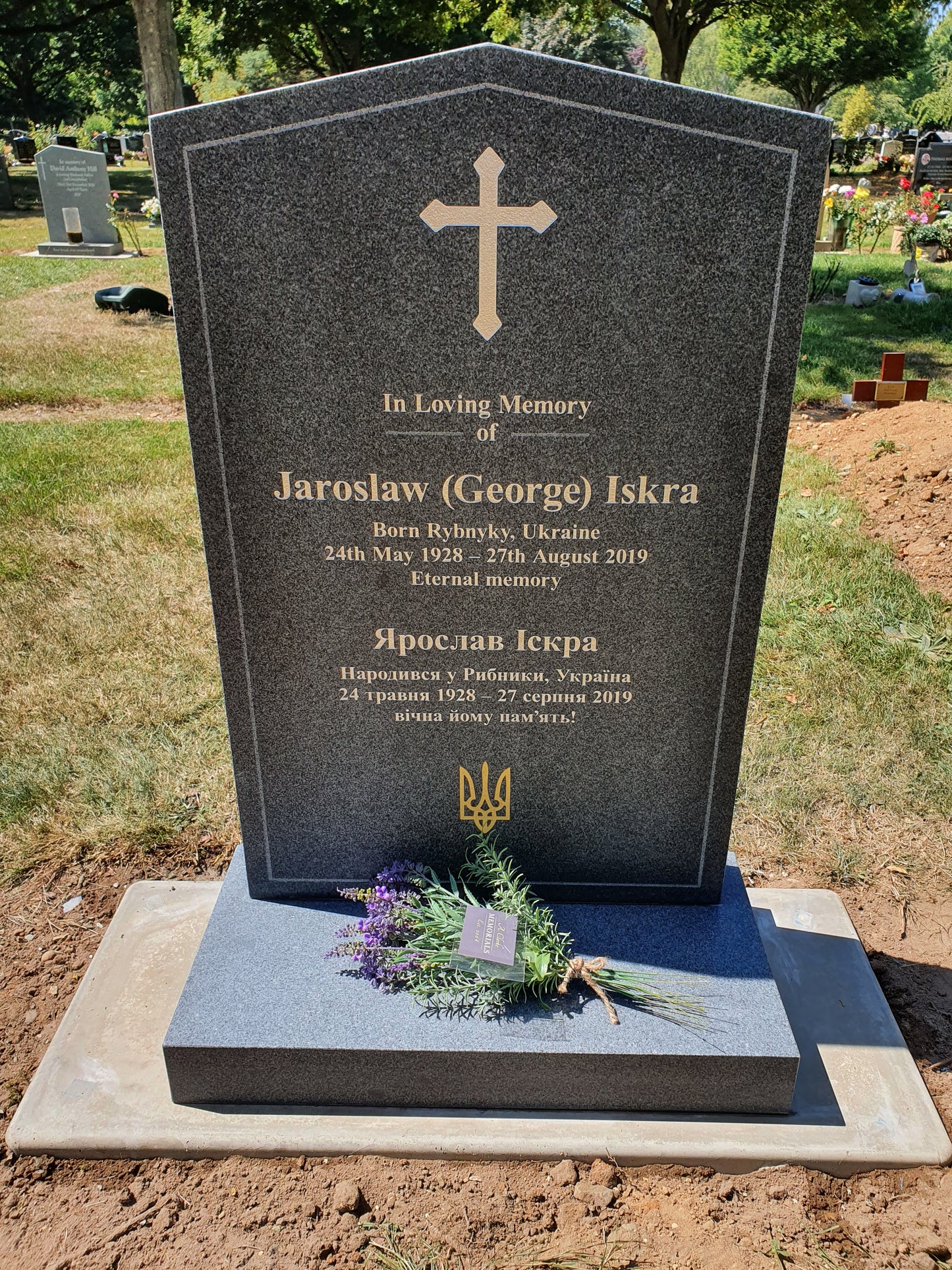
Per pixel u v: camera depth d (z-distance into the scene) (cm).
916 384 780
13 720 403
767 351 225
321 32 2534
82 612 486
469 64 201
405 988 257
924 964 299
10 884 327
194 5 2112
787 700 420
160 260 1584
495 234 215
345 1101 248
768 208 212
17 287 1348
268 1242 219
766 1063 239
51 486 647
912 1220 224
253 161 210
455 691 267
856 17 1831
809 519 584
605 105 204
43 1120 243
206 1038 240
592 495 242
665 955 269
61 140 3512
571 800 281
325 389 231
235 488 242
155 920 306
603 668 263
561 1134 240
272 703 269
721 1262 214
